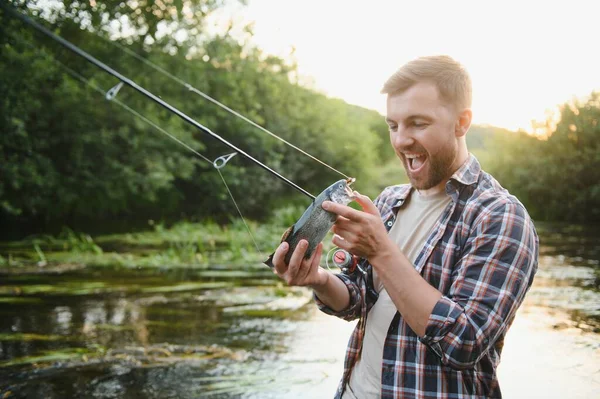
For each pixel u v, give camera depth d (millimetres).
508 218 1591
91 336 5461
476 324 1516
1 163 13844
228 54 21203
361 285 1864
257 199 21078
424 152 1679
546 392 3945
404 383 1645
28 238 14195
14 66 12750
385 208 1923
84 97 15516
